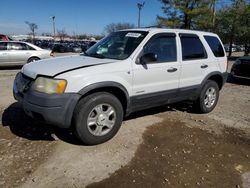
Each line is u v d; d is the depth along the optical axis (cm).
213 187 299
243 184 307
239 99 718
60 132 421
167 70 450
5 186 282
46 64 389
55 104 334
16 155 344
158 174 318
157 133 438
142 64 416
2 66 1216
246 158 370
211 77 563
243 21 2714
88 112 362
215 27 2870
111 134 396
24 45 1259
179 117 528
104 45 470
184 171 327
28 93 353
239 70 945
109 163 336
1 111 511
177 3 2731
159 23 2811
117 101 392
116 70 384
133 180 303
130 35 452
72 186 288
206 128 474
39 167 319
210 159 361
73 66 368
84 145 381
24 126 439
